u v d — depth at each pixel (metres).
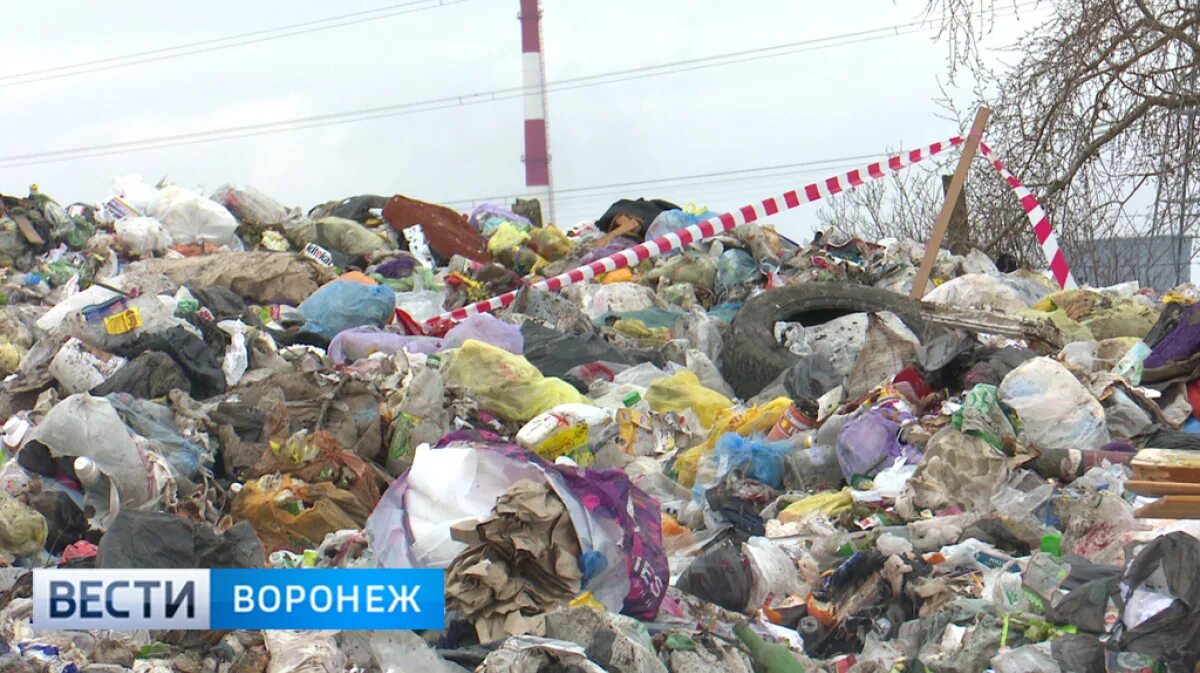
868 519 7.46
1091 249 18.00
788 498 8.00
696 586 6.63
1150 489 5.68
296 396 8.68
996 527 6.95
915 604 6.38
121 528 6.24
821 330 11.19
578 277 13.63
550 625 5.84
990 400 7.98
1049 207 17.88
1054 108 17.53
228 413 8.41
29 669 5.57
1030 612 6.06
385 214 15.77
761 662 5.95
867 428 8.26
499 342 10.61
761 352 10.84
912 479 7.62
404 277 14.40
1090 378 8.81
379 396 8.72
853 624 6.36
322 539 7.33
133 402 8.32
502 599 6.12
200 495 7.67
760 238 14.38
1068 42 17.42
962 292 11.99
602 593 6.25
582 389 10.20
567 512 6.32
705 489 8.12
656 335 11.92
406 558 6.54
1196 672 5.45
